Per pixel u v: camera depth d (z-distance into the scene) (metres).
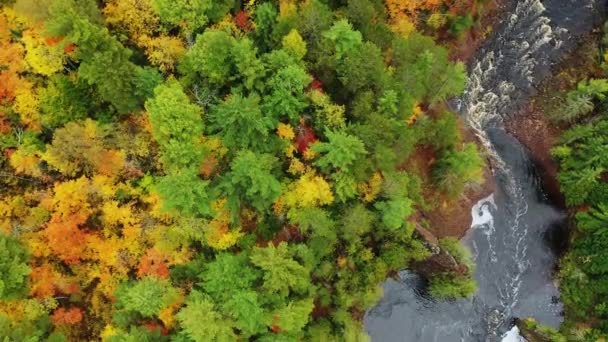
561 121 52.84
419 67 40.34
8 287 30.44
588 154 48.91
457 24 48.59
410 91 39.94
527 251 51.94
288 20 36.25
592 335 47.72
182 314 31.88
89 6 32.91
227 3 36.75
